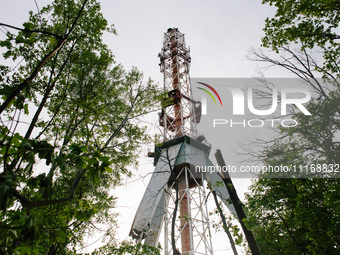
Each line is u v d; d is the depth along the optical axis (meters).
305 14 11.02
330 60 11.71
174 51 46.09
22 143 3.92
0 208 3.12
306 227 11.54
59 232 7.89
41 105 6.32
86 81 12.59
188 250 27.36
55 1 11.25
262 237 12.62
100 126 12.50
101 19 11.75
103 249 17.20
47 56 4.18
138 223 29.53
